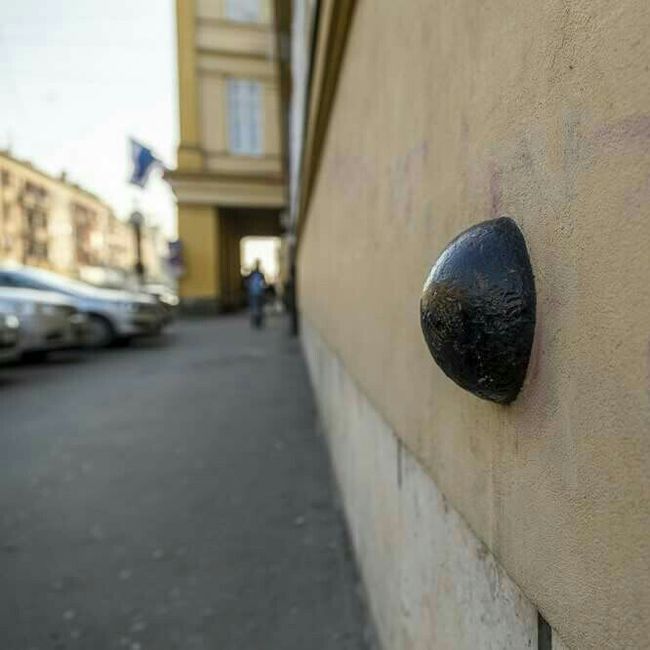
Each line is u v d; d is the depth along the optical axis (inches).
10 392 286.4
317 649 86.8
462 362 34.5
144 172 793.6
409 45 57.6
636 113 23.1
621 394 24.3
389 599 73.3
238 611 96.7
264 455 178.9
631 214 23.5
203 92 821.9
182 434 205.5
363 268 88.3
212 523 130.4
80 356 423.2
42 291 455.8
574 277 27.7
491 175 37.0
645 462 22.9
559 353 29.1
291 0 319.0
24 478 161.8
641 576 23.3
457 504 44.5
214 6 818.8
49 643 89.7
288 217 599.5
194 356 417.1
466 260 34.0
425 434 53.2
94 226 3038.9
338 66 115.8
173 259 827.4
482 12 38.3
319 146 167.2
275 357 404.2
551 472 30.0
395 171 64.2
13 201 2257.6
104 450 187.2
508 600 35.9
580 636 27.5
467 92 41.2
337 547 117.4
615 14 24.4
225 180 825.5
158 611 97.1
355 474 105.3
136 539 123.3
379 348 75.2
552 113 29.5
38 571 110.7
